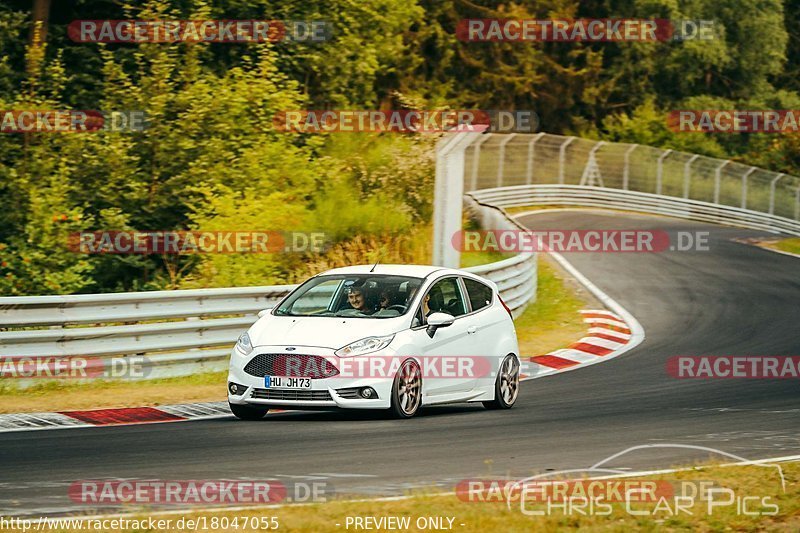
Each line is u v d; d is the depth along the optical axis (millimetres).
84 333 51062
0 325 48875
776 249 138625
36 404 45219
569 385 54562
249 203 80875
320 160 91625
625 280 102625
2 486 29203
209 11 97188
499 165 163250
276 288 58375
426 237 87938
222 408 45250
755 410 46656
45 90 97062
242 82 91875
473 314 46406
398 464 32750
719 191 187625
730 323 81062
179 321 58812
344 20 115938
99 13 106688
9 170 82875
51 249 80875
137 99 88562
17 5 105062
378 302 43969
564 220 148750
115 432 38625
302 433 38438
